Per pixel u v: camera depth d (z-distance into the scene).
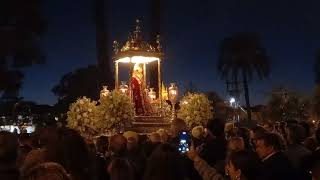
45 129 6.20
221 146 9.15
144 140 10.80
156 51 19.11
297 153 8.12
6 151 4.88
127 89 18.53
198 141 10.56
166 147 5.83
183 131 12.01
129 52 18.50
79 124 16.75
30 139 8.12
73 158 5.58
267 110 31.00
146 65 21.16
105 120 16.77
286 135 8.95
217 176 7.52
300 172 6.86
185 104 18.11
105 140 9.57
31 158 5.71
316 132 9.10
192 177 8.25
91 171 5.71
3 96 31.42
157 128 17.81
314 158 7.02
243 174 6.00
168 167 5.62
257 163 6.09
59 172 5.14
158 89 19.47
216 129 9.31
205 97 18.28
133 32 19.20
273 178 6.74
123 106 16.92
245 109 36.38
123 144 8.37
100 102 17.20
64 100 35.69
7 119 30.83
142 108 18.42
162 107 18.62
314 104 21.11
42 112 32.66
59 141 5.74
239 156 6.06
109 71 30.44
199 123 17.89
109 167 6.72
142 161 8.18
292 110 29.77
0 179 4.79
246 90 37.12
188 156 7.94
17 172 4.94
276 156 7.00
